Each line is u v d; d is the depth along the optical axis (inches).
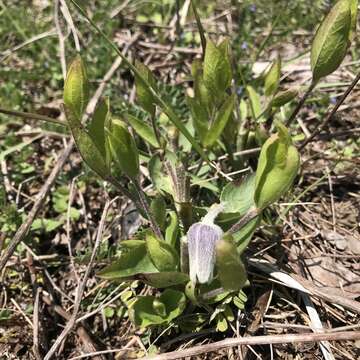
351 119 9.3
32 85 10.7
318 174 8.6
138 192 6.4
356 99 9.5
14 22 11.3
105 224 8.3
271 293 6.9
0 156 8.7
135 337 7.1
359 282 7.2
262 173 5.6
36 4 12.5
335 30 6.5
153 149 8.8
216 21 11.8
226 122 7.4
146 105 7.4
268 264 7.0
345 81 9.9
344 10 6.3
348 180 8.4
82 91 5.8
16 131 10.0
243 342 6.0
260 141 7.8
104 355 7.1
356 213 8.0
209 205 7.9
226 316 6.5
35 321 7.2
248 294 7.1
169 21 11.9
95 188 8.8
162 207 6.6
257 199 5.8
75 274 7.6
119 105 9.9
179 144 8.3
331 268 7.3
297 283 6.7
